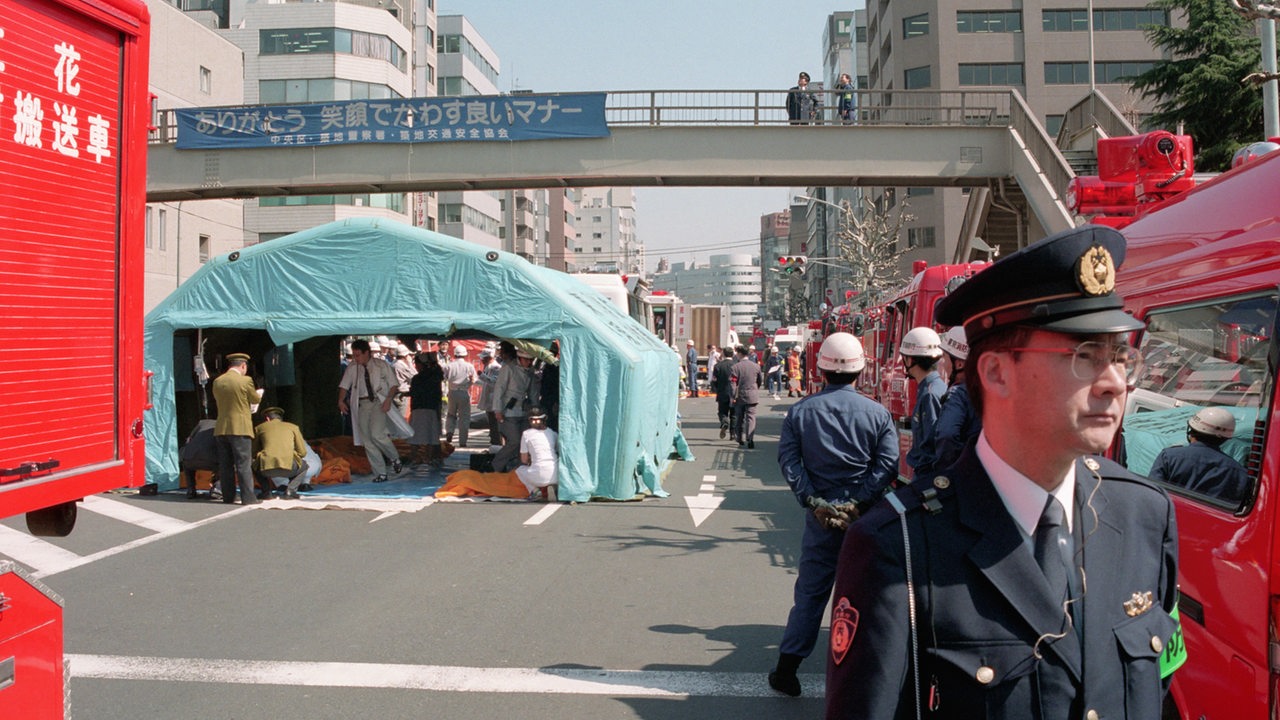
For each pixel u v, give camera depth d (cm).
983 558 174
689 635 650
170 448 1276
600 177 2202
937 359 678
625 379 1201
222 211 4175
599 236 16138
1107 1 5659
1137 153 609
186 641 632
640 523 1059
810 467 539
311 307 1277
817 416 537
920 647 174
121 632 651
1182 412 352
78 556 888
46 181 323
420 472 1522
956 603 173
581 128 2191
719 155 2189
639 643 632
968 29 5709
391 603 725
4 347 305
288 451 1217
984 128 2164
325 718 503
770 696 540
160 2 3828
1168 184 592
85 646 621
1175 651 191
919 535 178
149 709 513
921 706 173
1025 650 170
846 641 179
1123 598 180
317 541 956
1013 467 179
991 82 5700
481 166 2225
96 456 346
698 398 3775
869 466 533
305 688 547
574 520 1077
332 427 1883
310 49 5584
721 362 2100
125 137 362
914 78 5822
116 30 357
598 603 728
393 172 2244
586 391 1210
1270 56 1391
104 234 351
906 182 2227
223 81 4316
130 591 760
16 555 892
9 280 307
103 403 350
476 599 737
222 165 2278
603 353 1207
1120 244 177
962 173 2167
